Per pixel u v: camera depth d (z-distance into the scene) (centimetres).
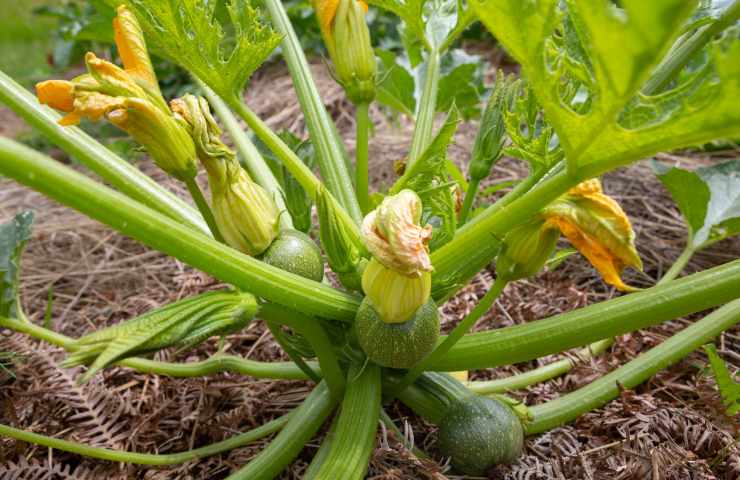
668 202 82
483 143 48
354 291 45
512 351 44
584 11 27
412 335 40
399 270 35
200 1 44
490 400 46
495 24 32
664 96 33
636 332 61
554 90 32
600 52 29
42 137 140
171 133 39
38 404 55
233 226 43
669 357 50
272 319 42
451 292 49
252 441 51
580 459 47
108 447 52
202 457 49
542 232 39
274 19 57
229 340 65
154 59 139
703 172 64
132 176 49
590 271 72
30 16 224
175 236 35
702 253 73
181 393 57
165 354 62
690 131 31
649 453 45
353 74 51
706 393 48
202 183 102
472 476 46
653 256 73
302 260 44
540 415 48
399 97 85
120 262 82
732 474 45
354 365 47
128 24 41
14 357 59
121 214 33
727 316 50
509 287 69
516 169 93
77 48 150
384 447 46
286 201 48
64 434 53
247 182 43
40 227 92
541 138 43
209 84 47
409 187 45
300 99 55
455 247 42
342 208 49
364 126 53
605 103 31
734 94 28
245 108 47
